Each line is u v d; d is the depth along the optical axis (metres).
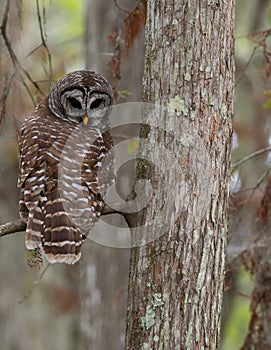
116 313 17.41
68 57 19.72
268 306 13.75
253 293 13.85
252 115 19.72
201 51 8.88
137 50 15.89
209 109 8.86
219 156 8.89
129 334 8.89
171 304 8.69
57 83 11.38
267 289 13.72
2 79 12.35
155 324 8.70
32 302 22.64
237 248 14.52
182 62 8.88
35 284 12.41
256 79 18.62
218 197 8.88
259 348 13.75
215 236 8.83
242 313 23.02
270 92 13.70
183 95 8.85
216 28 8.94
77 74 11.35
